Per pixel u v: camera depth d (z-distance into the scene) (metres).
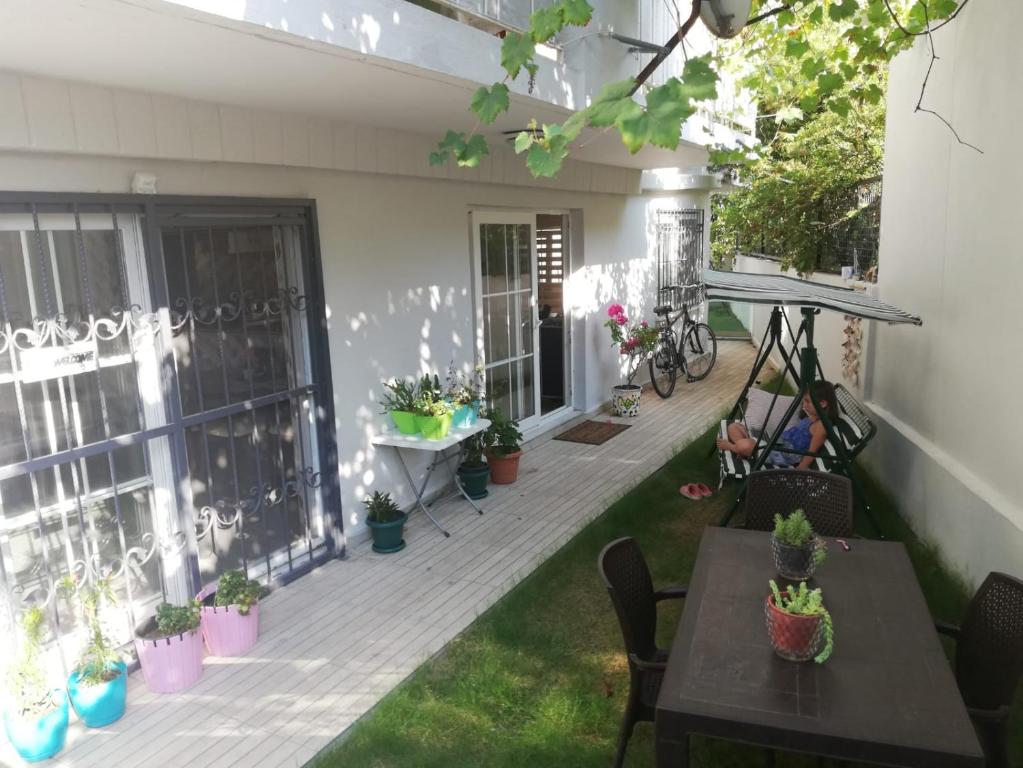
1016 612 2.47
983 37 4.26
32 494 3.23
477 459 5.82
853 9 4.65
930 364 5.07
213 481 4.04
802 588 2.34
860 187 8.84
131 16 2.21
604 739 3.06
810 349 4.89
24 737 2.89
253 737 3.09
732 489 5.96
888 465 5.87
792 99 9.24
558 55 4.71
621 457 6.85
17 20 2.22
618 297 8.84
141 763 2.94
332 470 4.66
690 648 2.41
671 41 3.27
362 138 4.62
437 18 3.22
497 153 5.98
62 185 3.16
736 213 12.28
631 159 7.25
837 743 1.98
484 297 6.51
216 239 3.93
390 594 4.29
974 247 4.32
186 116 3.57
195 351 3.87
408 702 3.29
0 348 3.06
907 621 2.54
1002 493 3.91
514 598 4.21
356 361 4.85
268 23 2.40
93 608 3.16
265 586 4.25
